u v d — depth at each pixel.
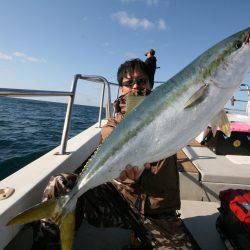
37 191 1.13
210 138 2.00
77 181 0.90
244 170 1.60
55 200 0.88
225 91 0.89
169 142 0.89
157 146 0.89
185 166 1.63
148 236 1.05
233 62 0.88
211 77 0.87
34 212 0.87
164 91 0.91
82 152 1.68
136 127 0.90
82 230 1.29
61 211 0.88
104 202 1.06
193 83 0.88
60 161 1.38
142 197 1.06
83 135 1.97
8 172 2.74
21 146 3.96
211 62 0.88
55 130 6.02
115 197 1.06
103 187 1.05
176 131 0.88
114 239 1.24
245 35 0.88
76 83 1.46
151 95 0.92
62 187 1.00
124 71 1.15
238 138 1.88
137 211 1.06
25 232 1.10
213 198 1.54
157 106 0.90
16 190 1.07
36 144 4.16
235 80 0.89
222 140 1.88
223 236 1.20
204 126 0.88
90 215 1.08
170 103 0.89
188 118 0.88
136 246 1.13
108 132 1.11
